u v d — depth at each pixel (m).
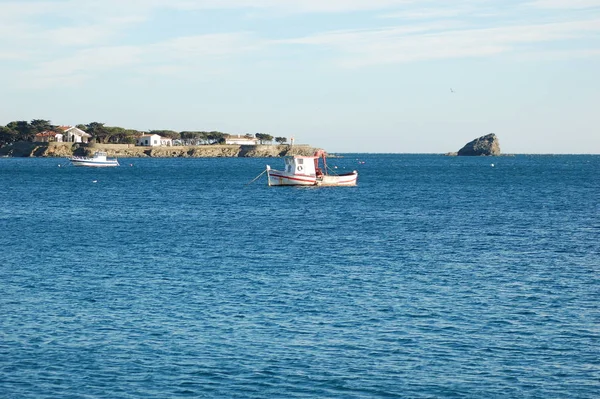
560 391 26.66
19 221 80.38
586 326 34.16
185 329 33.44
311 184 142.62
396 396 26.19
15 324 34.09
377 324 34.34
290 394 26.31
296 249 57.62
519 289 41.84
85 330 33.25
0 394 26.11
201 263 50.44
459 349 30.84
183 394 26.28
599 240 63.50
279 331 33.19
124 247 58.56
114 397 25.98
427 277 45.41
